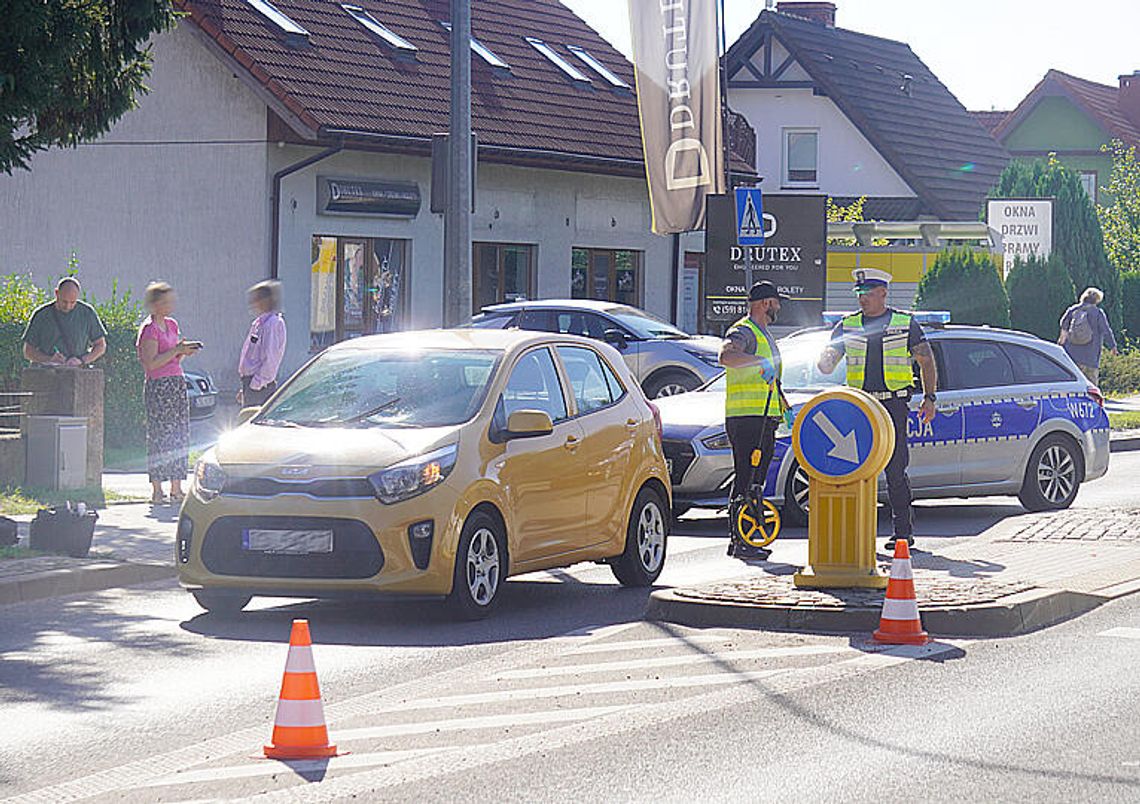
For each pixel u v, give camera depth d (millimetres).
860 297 15055
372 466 11688
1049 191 43656
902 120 54906
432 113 32688
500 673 9984
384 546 11539
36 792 7445
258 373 18859
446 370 12711
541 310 28516
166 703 9320
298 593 11688
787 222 29391
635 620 11984
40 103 16375
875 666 10125
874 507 12344
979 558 14203
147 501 18406
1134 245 52906
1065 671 9977
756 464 14875
